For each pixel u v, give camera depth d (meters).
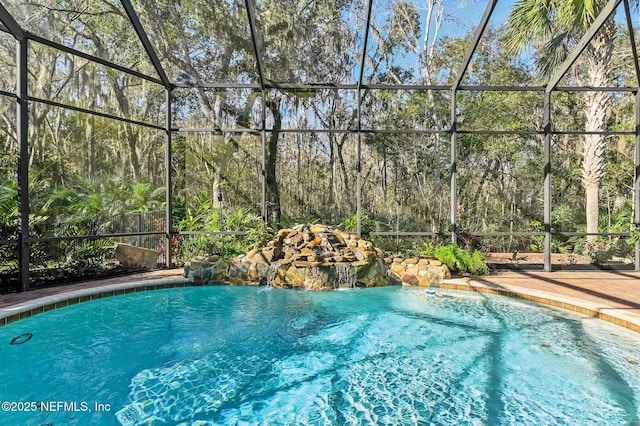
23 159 5.70
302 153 10.02
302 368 3.57
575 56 6.78
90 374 3.37
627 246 8.26
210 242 7.96
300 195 9.92
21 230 5.67
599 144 8.73
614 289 5.95
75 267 6.71
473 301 5.88
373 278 6.84
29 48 9.98
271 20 7.98
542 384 3.19
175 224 9.88
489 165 10.27
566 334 4.36
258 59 7.57
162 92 11.73
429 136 10.18
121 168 11.98
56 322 4.78
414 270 6.93
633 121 11.47
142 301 5.89
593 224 8.79
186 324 4.85
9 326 4.45
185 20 7.97
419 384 3.23
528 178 10.32
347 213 9.93
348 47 9.55
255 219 8.69
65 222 7.76
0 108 9.56
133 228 8.51
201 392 3.08
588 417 2.66
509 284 6.41
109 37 8.88
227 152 10.21
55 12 7.49
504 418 2.66
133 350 3.96
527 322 4.84
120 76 11.45
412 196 10.04
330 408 2.84
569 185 10.40
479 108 10.30
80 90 11.19
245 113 10.09
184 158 11.03
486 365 3.59
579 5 6.83
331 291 6.58
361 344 4.20
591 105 8.84
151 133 12.25
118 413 2.72
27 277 5.74
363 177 10.09
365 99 10.30
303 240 7.53
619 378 3.27
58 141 11.15
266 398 2.99
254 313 5.34
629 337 4.22
